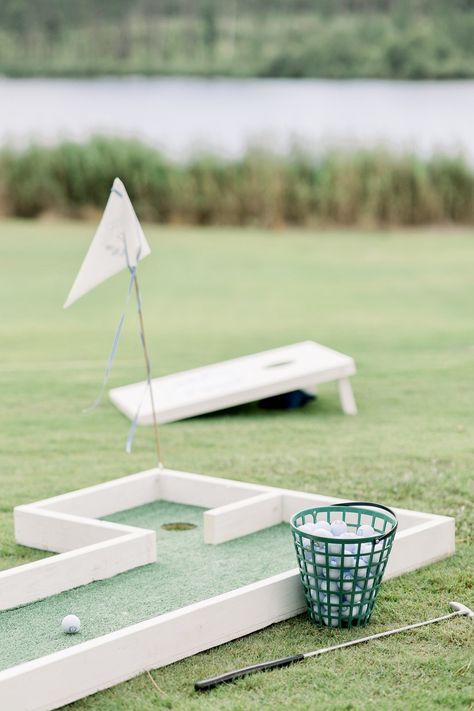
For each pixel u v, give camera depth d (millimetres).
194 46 40750
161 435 7590
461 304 13430
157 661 3852
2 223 20781
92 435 7566
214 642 4039
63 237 19094
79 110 30859
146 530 4891
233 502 5672
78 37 41250
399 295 14117
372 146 20703
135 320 12617
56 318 12773
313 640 4102
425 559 4895
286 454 6961
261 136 21375
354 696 3617
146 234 19594
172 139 23719
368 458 6805
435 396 8711
